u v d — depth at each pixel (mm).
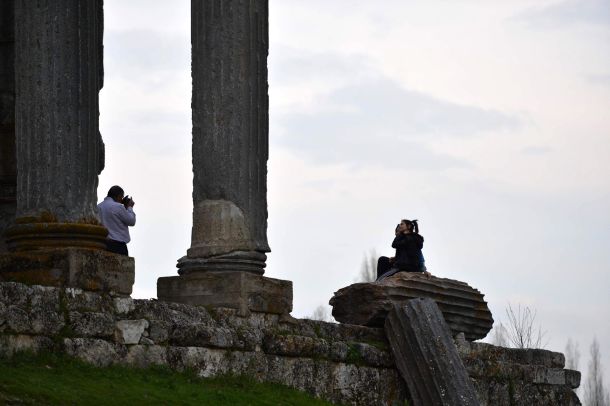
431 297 69250
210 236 60500
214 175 60812
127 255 60625
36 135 55719
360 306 66688
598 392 124312
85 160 55969
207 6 61438
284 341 59875
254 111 61656
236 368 57594
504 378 73062
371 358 64500
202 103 61250
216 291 59625
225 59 61062
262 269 61250
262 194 61812
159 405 50094
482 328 72625
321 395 61406
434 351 65562
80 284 52844
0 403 45000
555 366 77938
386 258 72188
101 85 61438
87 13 56688
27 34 56156
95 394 48812
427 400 65125
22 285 50531
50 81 55719
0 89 66500
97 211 56281
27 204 55625
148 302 55125
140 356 53781
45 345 50656
